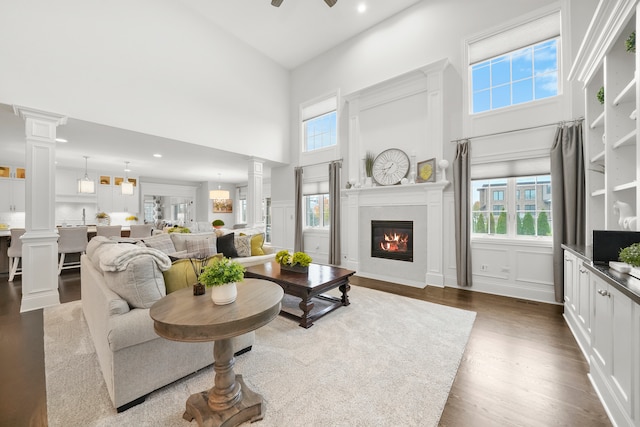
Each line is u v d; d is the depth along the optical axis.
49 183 3.29
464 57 4.01
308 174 6.23
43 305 3.21
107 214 8.03
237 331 1.26
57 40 3.38
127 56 3.98
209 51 5.00
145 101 4.17
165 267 1.79
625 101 2.16
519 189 3.67
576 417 1.49
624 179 2.18
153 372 1.64
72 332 2.51
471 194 3.98
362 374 1.88
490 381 1.82
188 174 8.72
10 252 4.24
